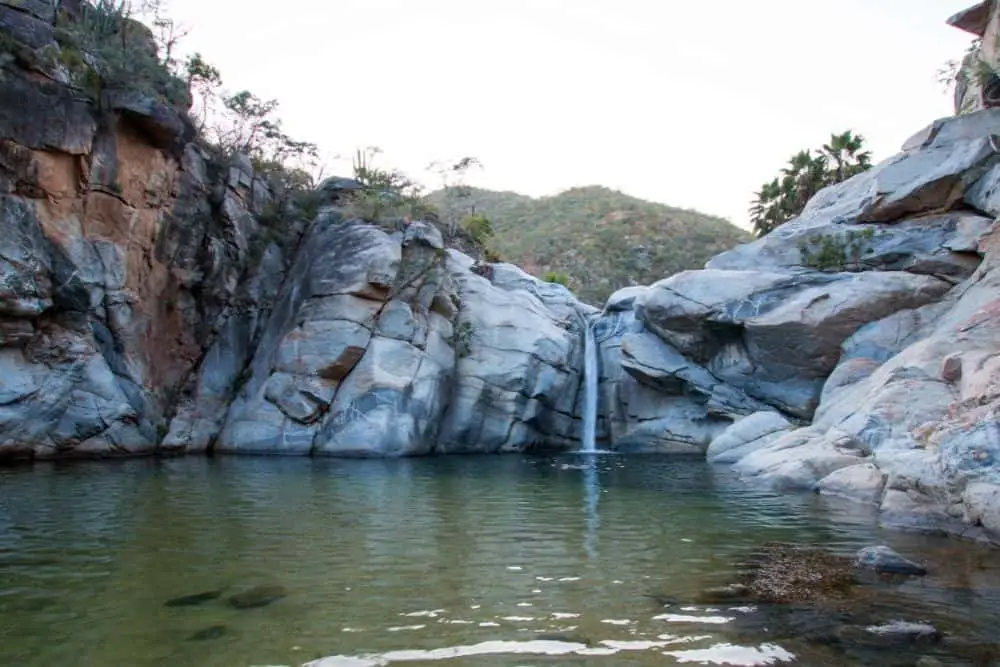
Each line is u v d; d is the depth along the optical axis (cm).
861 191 2545
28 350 1800
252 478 1473
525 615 567
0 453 1697
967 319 1575
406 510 1084
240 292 2509
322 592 625
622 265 6800
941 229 2205
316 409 2231
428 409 2323
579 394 2898
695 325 2428
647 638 516
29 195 1814
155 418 2141
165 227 2227
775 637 522
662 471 1738
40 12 2000
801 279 2269
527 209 8812
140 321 2136
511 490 1351
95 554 757
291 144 3091
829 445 1480
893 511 1033
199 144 2425
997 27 2558
